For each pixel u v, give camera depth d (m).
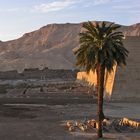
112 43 49.69
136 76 105.12
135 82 104.88
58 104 96.50
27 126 59.81
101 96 51.12
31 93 118.31
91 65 51.16
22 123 63.31
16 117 71.25
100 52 49.50
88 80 162.38
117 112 79.88
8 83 186.75
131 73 105.25
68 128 57.56
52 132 53.69
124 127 56.44
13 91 132.50
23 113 77.50
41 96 115.38
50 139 47.91
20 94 120.00
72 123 61.28
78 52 51.62
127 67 105.38
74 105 94.38
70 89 135.00
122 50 51.09
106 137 49.78
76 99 108.44
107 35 50.31
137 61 105.19
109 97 105.69
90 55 49.72
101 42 49.09
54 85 163.00
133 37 105.44
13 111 81.00
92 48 49.59
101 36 50.09
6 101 102.81
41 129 56.62
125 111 81.94
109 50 49.34
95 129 55.56
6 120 66.88
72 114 76.12
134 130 55.47
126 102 102.56
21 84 171.25
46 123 63.12
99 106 50.84
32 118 70.00
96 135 51.22
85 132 53.94
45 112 79.38
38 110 83.19
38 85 163.75
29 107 89.31
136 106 93.00
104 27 50.53
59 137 49.53
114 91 104.75
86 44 50.56
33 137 49.69
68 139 48.12
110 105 94.75
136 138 49.16
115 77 104.94
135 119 68.00
